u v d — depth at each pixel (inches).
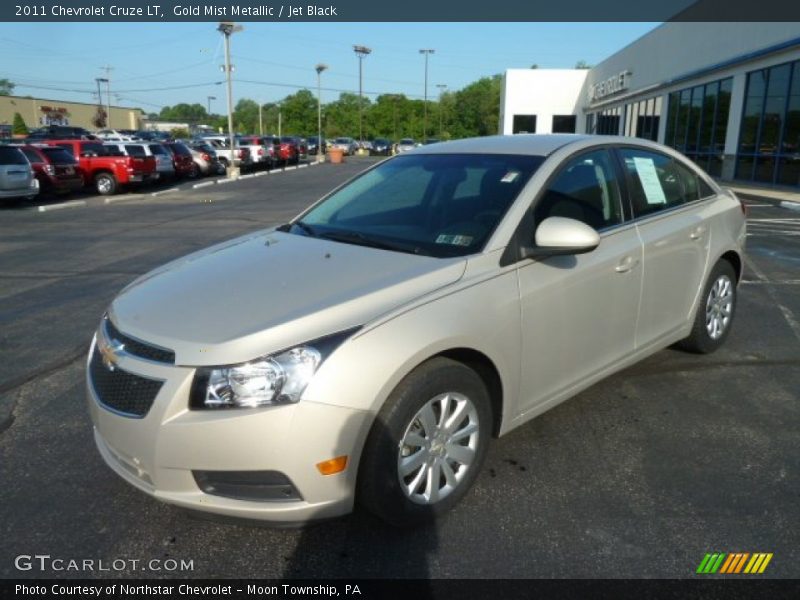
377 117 3875.5
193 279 126.0
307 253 133.5
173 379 102.2
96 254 400.8
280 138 1847.9
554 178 141.3
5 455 146.0
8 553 113.0
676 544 112.2
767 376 182.5
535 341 129.7
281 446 99.3
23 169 698.8
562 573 105.8
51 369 198.8
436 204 144.3
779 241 401.1
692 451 142.9
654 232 159.6
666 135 1090.7
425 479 115.8
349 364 102.3
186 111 6752.0
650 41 1174.3
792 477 132.6
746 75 802.8
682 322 176.4
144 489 108.0
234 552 112.7
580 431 151.9
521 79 1780.3
